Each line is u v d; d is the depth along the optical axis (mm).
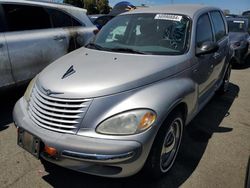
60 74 3000
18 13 4910
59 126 2682
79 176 3143
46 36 5223
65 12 5750
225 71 5535
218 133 4246
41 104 2826
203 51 3656
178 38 3652
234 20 9828
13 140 3852
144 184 3045
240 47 8500
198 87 3760
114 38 3984
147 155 2670
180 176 3193
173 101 2863
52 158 2658
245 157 3623
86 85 2725
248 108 5340
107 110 2629
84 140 2561
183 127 3406
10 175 3133
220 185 3070
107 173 2609
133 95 2723
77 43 5816
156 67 3074
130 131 2561
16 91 5289
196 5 4582
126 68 3016
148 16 4043
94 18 13891
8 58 4602
